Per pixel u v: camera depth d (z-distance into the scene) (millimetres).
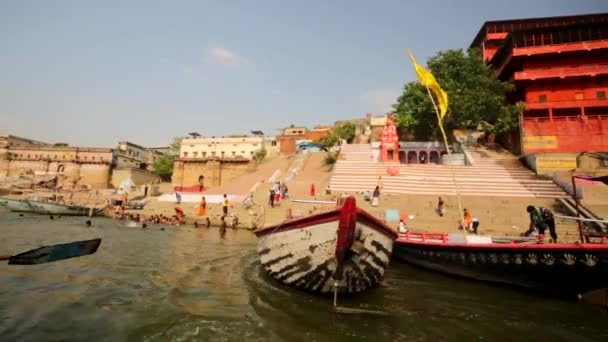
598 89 28000
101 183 49750
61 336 4117
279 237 6883
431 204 20062
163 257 9609
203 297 5879
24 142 55031
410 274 9039
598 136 27094
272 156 47969
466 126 34562
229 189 31781
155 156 64125
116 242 12305
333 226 5785
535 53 28891
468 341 4633
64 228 16781
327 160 35312
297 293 6387
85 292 5902
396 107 35562
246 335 4359
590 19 34594
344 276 5961
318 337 4434
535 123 28703
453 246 8664
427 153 33719
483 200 20297
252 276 7660
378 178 25688
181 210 22609
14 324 4406
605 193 19938
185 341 4113
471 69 31297
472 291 7348
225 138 52844
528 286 7520
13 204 25078
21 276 6773
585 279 6723
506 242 9234
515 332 5027
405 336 4676
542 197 20781
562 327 5289
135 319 4727
